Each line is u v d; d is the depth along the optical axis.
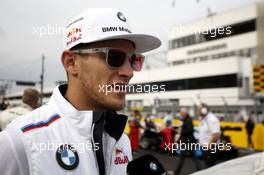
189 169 6.68
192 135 5.56
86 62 0.98
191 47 38.94
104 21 0.98
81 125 0.93
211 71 32.28
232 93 30.50
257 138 11.02
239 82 30.45
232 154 8.09
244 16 33.66
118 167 1.09
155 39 1.07
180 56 40.38
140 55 1.12
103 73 0.97
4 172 0.81
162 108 13.88
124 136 1.21
